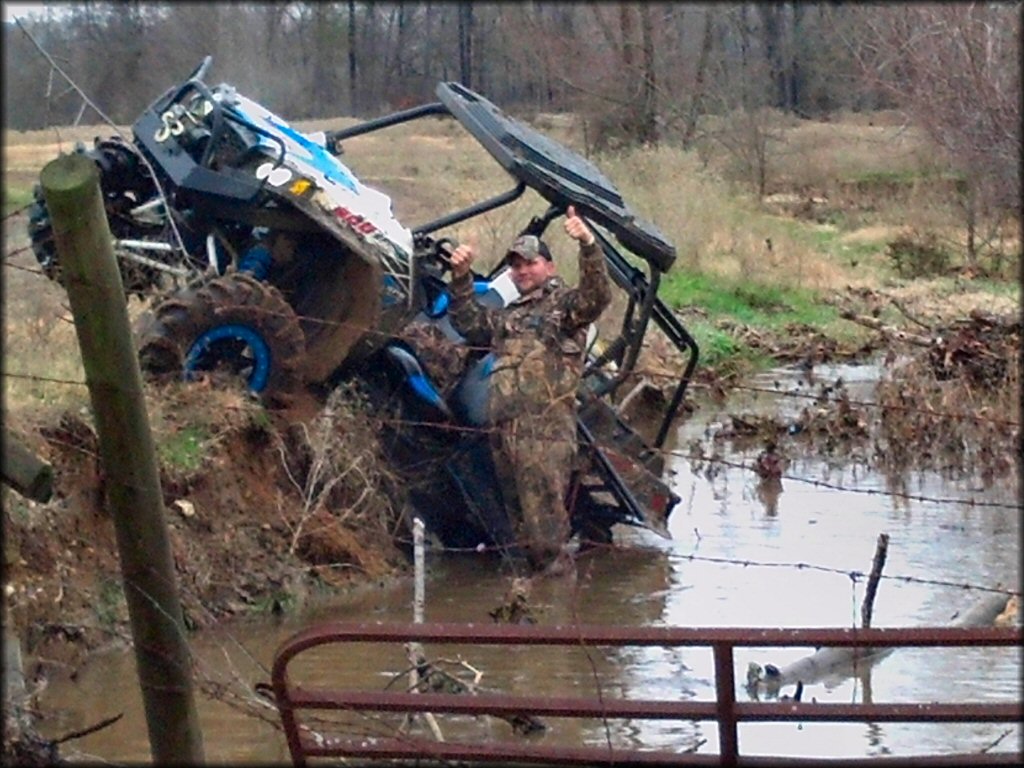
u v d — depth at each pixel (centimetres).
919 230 3109
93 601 927
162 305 1099
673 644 616
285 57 1650
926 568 1132
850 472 1537
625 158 3353
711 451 1627
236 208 1134
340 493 1126
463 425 1183
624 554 1191
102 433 621
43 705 823
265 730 778
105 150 1166
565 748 645
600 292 1139
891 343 2188
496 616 991
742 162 3934
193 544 1008
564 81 3803
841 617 1004
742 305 2636
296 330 1118
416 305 1178
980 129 2345
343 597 1059
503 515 1166
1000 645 598
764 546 1218
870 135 3891
